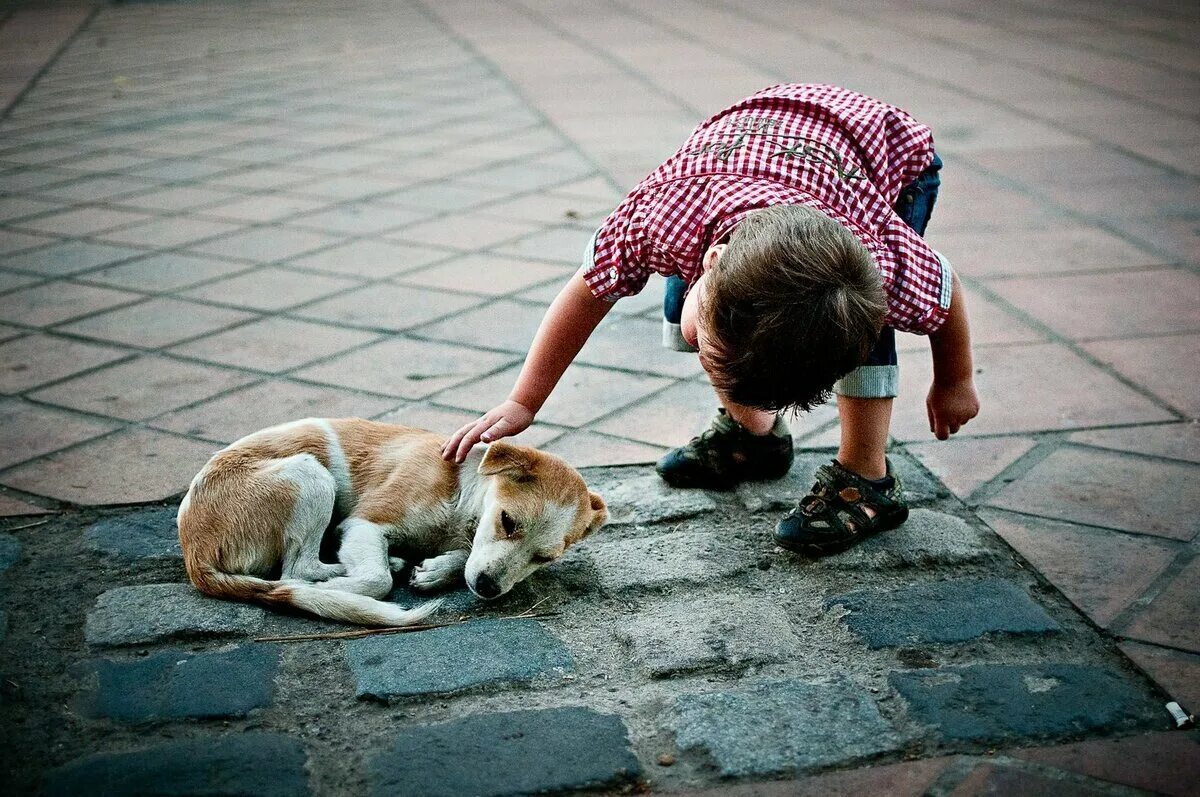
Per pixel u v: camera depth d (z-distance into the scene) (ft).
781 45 31.17
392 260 14.98
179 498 8.78
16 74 29.09
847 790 5.71
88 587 7.57
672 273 7.19
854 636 7.02
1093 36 31.09
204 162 20.26
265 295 13.69
